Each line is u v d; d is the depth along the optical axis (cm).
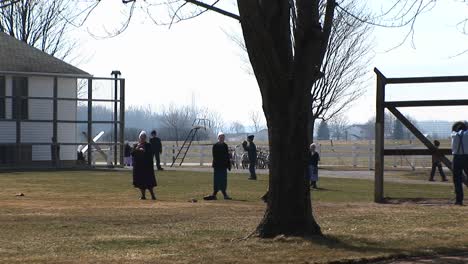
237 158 11675
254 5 2777
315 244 2795
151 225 3600
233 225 3541
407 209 4259
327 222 3588
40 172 9188
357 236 3072
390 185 7412
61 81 10775
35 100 10500
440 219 3719
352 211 4131
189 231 3322
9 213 4194
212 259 2536
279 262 2488
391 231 3259
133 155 5506
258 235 2975
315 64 2881
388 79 5000
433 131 11975
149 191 6031
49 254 2700
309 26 2856
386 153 5006
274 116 2906
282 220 2942
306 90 2892
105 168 10256
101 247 2870
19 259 2583
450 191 6475
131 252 2727
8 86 10244
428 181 8144
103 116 11425
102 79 10556
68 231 3391
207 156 12281
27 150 10181
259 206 4734
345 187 7012
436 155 4919
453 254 2748
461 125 4688
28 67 10400
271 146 2947
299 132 2917
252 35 2822
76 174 8769
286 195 2939
